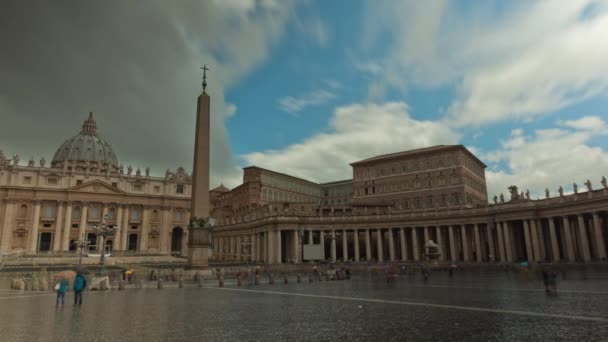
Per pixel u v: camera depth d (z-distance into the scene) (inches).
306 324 576.7
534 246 2250.2
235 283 1444.4
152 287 1304.1
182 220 4901.6
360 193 4069.9
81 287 839.7
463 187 3454.7
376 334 499.5
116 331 540.1
